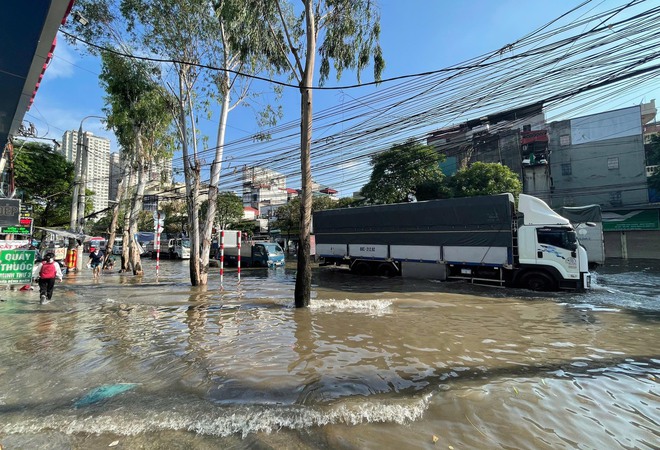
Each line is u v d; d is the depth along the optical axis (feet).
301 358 17.65
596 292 40.27
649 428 10.96
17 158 79.66
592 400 12.87
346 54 34.76
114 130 68.23
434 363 16.84
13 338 22.09
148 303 35.24
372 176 89.40
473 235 46.96
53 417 11.66
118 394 13.56
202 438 10.35
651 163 90.07
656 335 22.16
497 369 16.05
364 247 58.85
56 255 86.17
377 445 9.91
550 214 41.81
